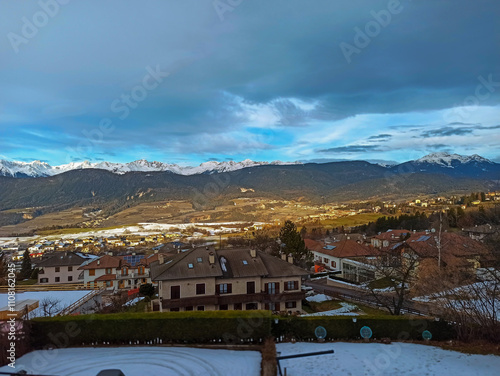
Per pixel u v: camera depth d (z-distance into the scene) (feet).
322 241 360.89
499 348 81.35
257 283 137.69
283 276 141.49
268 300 137.08
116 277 272.72
